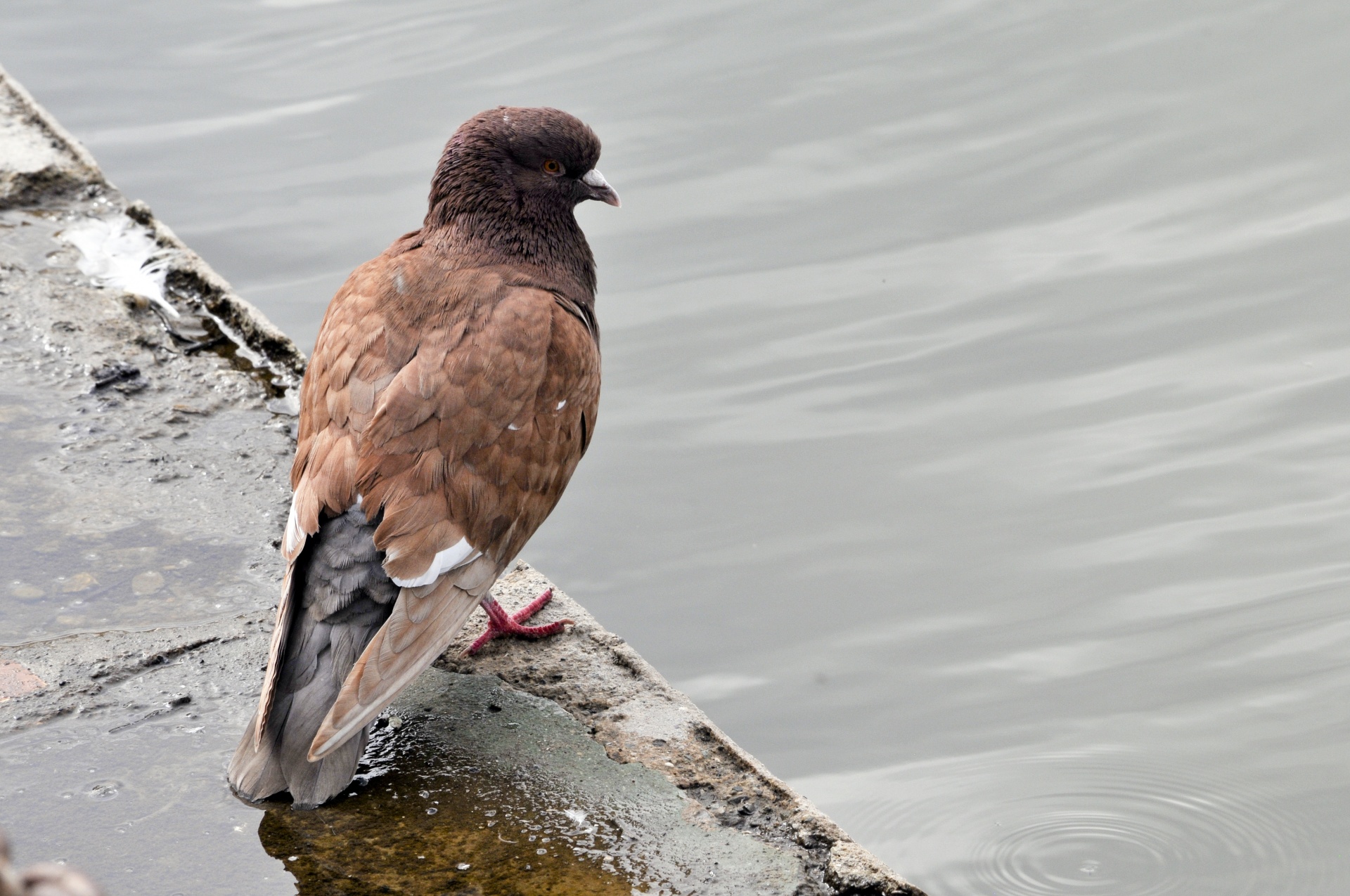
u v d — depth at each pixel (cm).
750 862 681
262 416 1038
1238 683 1072
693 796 723
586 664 823
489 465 755
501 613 837
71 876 246
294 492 771
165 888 645
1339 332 1446
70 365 1067
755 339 1485
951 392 1404
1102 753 1014
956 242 1616
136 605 835
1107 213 1642
